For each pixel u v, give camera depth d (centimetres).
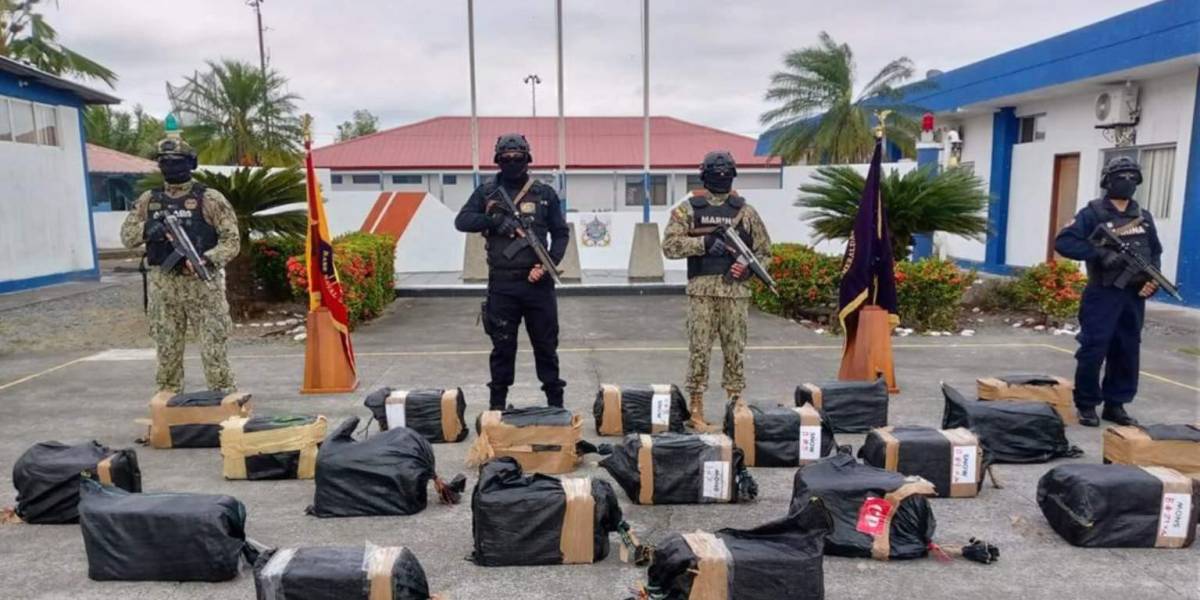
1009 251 1658
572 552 358
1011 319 1077
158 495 361
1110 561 363
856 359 679
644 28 1515
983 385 588
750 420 487
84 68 2230
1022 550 374
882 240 674
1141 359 811
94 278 1672
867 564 359
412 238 1582
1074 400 585
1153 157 1250
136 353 877
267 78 2753
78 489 402
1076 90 1386
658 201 3916
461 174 3862
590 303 1245
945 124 1880
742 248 558
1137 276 545
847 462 398
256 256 1150
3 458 513
